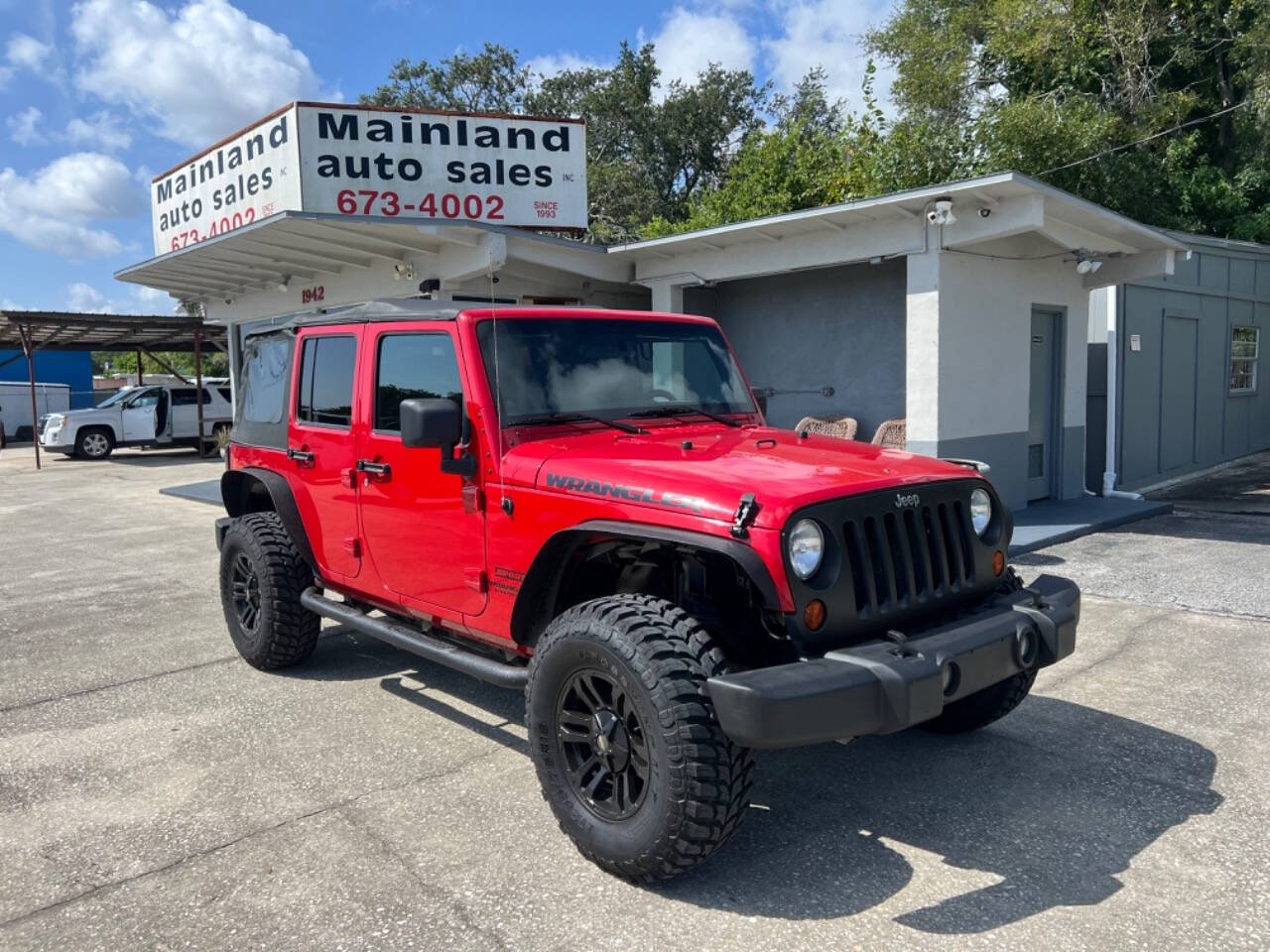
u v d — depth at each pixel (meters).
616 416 4.18
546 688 3.39
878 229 9.34
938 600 3.49
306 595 5.22
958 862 3.33
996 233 8.51
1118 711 4.79
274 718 4.84
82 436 21.86
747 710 2.81
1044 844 3.45
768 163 22.11
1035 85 22.11
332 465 4.84
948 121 21.89
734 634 3.46
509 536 3.77
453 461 3.85
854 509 3.22
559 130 14.32
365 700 5.10
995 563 3.77
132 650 6.16
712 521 3.10
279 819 3.72
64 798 3.94
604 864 3.22
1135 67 20.91
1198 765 4.12
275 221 10.19
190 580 8.42
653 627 3.15
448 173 13.89
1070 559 8.35
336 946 2.88
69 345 24.84
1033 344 10.83
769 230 9.83
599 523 3.39
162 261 13.20
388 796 3.91
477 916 3.03
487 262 10.50
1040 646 3.53
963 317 9.33
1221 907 3.01
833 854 3.40
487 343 3.97
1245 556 8.38
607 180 33.22
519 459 3.75
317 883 3.24
